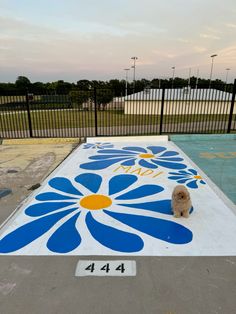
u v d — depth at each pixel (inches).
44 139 313.7
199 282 81.0
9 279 83.5
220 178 178.1
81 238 106.7
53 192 156.5
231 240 104.3
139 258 93.2
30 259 93.7
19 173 197.0
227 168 200.5
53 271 87.0
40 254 96.6
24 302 74.0
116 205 137.6
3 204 142.5
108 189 160.4
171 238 105.7
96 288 78.9
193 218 122.1
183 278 82.9
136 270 86.7
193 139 318.0
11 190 162.9
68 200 144.6
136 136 316.2
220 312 69.9
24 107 551.2
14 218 124.9
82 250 98.5
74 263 91.0
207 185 164.9
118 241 104.0
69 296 75.9
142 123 511.2
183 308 71.2
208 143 296.4
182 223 117.6
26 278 83.8
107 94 622.2
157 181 173.8
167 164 213.5
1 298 75.5
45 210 132.8
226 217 123.1
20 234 110.7
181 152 254.7
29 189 163.9
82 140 315.6
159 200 143.4
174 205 121.5
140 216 125.0
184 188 121.7
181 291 77.4
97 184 169.2
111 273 85.4
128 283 80.7
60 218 124.1
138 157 237.8
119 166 209.3
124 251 97.4
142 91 722.2
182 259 92.5
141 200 143.7
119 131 414.9
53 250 98.9
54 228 115.0
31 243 103.9
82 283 81.0
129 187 163.5
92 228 114.5
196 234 108.6
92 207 135.4
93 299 74.6
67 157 241.3
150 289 78.2
